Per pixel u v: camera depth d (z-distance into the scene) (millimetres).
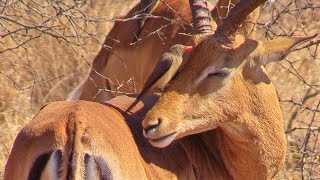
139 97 21281
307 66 38719
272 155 21562
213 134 21891
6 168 19250
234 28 20359
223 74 20453
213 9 29531
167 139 20078
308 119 35000
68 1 36344
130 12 33125
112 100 21484
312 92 36875
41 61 40750
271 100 21344
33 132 18359
